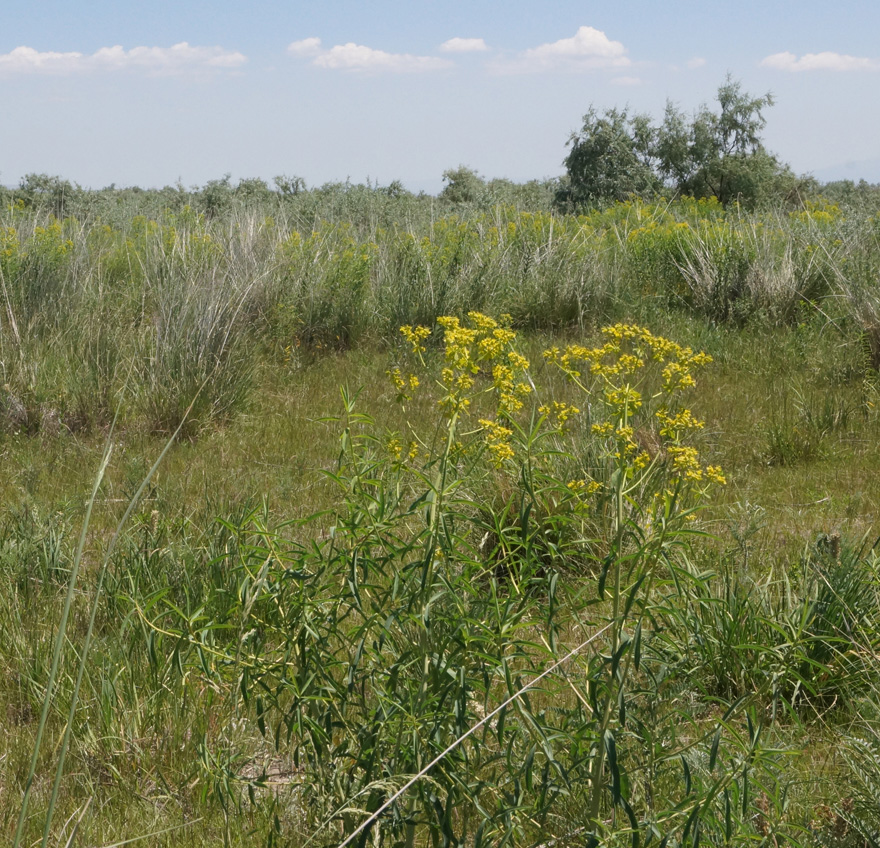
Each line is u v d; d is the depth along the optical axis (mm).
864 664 3316
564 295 10727
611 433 2344
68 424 7109
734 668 3318
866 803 2594
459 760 2143
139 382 7512
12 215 13633
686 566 3682
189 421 6957
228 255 10859
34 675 3518
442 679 2131
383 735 2176
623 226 14844
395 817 2088
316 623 2309
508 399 2385
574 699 3061
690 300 11633
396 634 2652
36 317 8680
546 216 14453
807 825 2580
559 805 2381
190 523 4734
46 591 4246
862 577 3766
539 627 3240
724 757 2209
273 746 2994
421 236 13422
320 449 6680
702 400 7855
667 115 27859
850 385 8219
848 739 2855
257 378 8133
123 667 3453
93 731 3188
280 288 10133
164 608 3842
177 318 7965
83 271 10531
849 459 6543
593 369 2523
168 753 3078
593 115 26453
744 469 6371
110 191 19500
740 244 11555
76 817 2760
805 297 10664
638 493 2752
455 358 2340
